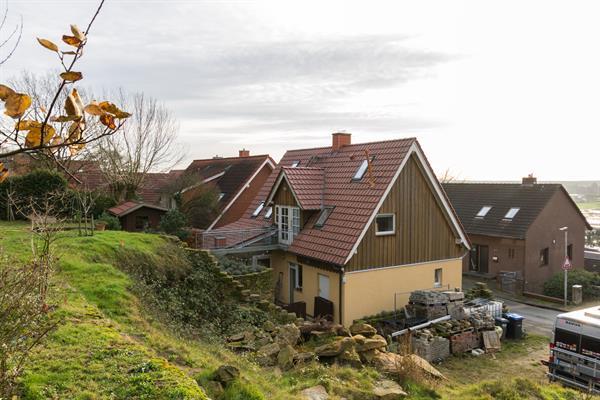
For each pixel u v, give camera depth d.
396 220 19.42
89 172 25.91
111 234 15.97
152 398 5.89
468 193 35.28
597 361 13.02
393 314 18.78
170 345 9.10
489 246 30.47
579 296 24.98
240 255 21.89
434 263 20.70
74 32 2.18
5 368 5.42
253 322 14.44
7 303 5.46
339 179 21.73
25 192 19.50
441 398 10.65
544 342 18.25
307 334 13.93
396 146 20.25
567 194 30.55
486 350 16.78
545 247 29.42
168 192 30.25
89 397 5.85
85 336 7.62
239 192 31.05
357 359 11.80
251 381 8.88
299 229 21.45
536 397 11.48
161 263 14.48
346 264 17.94
